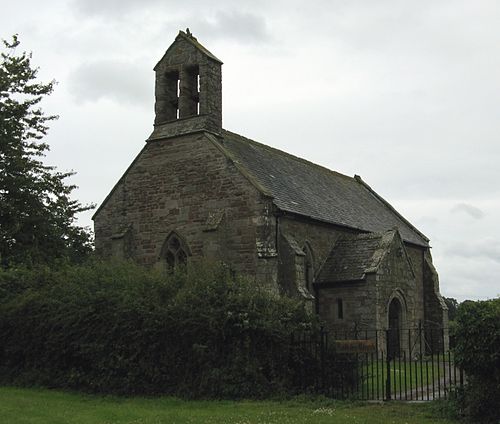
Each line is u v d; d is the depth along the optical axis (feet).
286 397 68.95
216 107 115.65
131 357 73.72
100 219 121.39
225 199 107.45
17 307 83.71
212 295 73.87
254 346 71.72
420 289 153.58
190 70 117.60
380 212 160.86
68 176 116.57
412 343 116.67
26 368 82.53
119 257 114.62
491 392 56.24
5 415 58.65
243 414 59.26
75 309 77.97
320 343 72.54
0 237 103.55
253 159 121.60
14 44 113.29
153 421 55.72
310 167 149.48
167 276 81.46
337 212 130.41
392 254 114.83
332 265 117.50
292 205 112.68
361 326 108.58
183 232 111.14
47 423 55.31
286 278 104.42
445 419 57.36
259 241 102.89
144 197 116.88
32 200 108.78
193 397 69.87
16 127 107.96
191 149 112.57
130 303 75.00
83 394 73.87
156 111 118.11
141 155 118.42
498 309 57.06
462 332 57.88
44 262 108.37
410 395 71.41
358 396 69.92
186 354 72.49
